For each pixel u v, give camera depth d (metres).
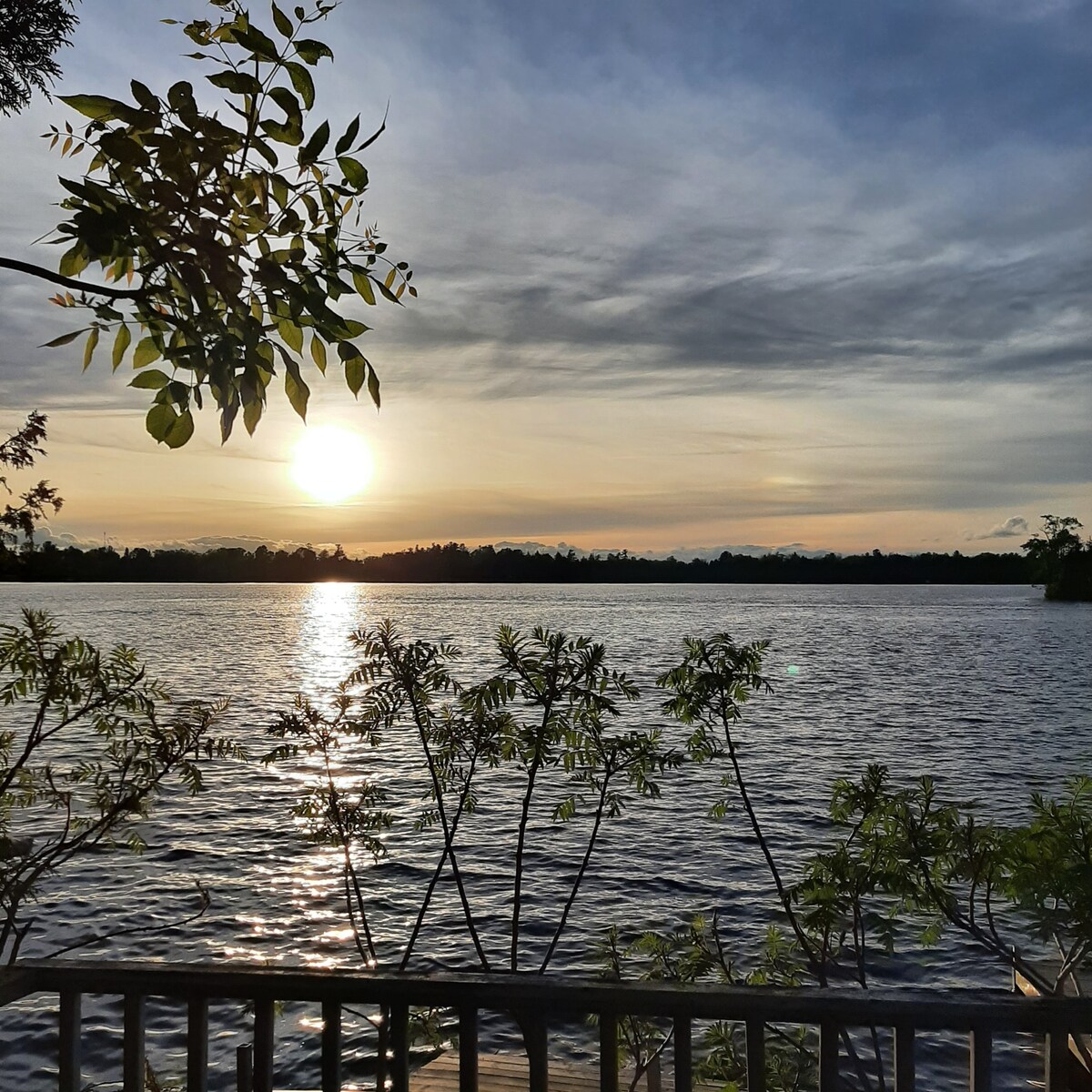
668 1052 7.95
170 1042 10.21
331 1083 2.93
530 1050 2.93
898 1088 2.81
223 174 2.14
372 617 128.50
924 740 31.89
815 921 5.92
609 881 16.08
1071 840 4.52
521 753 7.30
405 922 14.40
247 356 2.04
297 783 24.28
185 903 15.10
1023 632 99.50
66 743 26.62
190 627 106.19
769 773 25.44
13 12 3.21
